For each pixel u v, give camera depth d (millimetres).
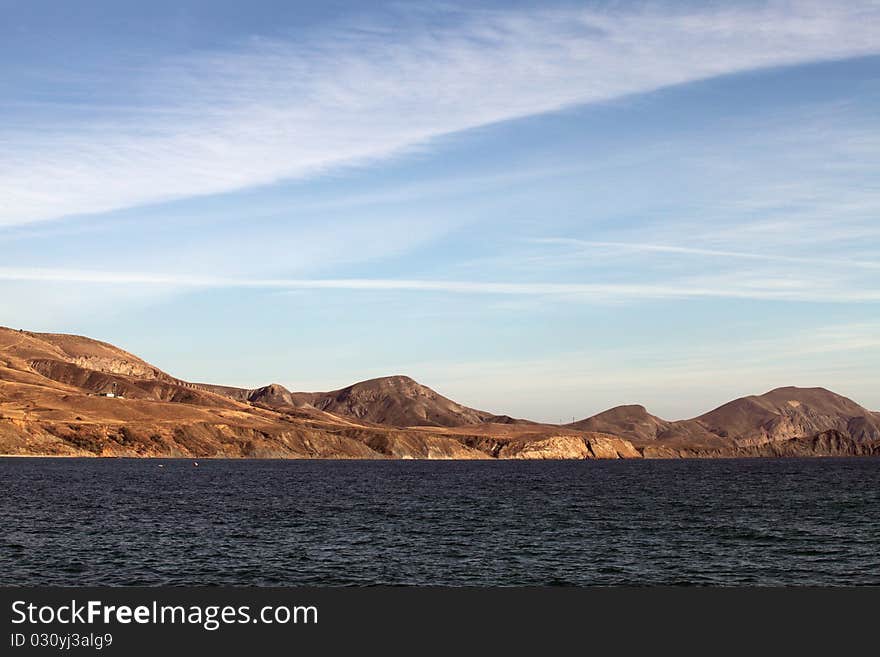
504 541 73750
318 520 90000
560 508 109188
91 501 110312
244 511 99938
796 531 81875
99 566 59375
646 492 148500
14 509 96375
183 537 74188
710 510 106688
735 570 60344
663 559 64688
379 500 121562
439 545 70938
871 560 64688
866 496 135875
